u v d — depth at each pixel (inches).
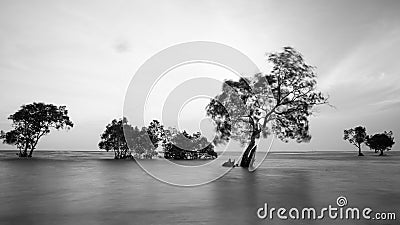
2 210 243.8
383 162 1125.7
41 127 1238.3
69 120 1263.5
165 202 279.7
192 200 289.1
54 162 930.1
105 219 217.6
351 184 415.8
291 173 591.2
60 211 241.4
